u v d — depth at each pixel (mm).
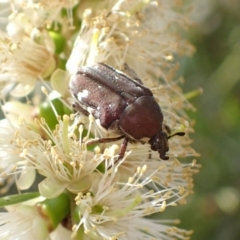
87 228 96
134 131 98
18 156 101
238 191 151
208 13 155
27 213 100
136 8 108
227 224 150
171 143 105
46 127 103
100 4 110
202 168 151
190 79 152
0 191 117
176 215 147
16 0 108
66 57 109
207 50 155
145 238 101
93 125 101
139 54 110
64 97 104
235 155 151
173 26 122
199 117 149
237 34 155
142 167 100
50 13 108
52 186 98
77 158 98
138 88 100
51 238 101
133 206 95
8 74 106
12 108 106
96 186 101
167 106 108
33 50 106
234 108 153
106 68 101
